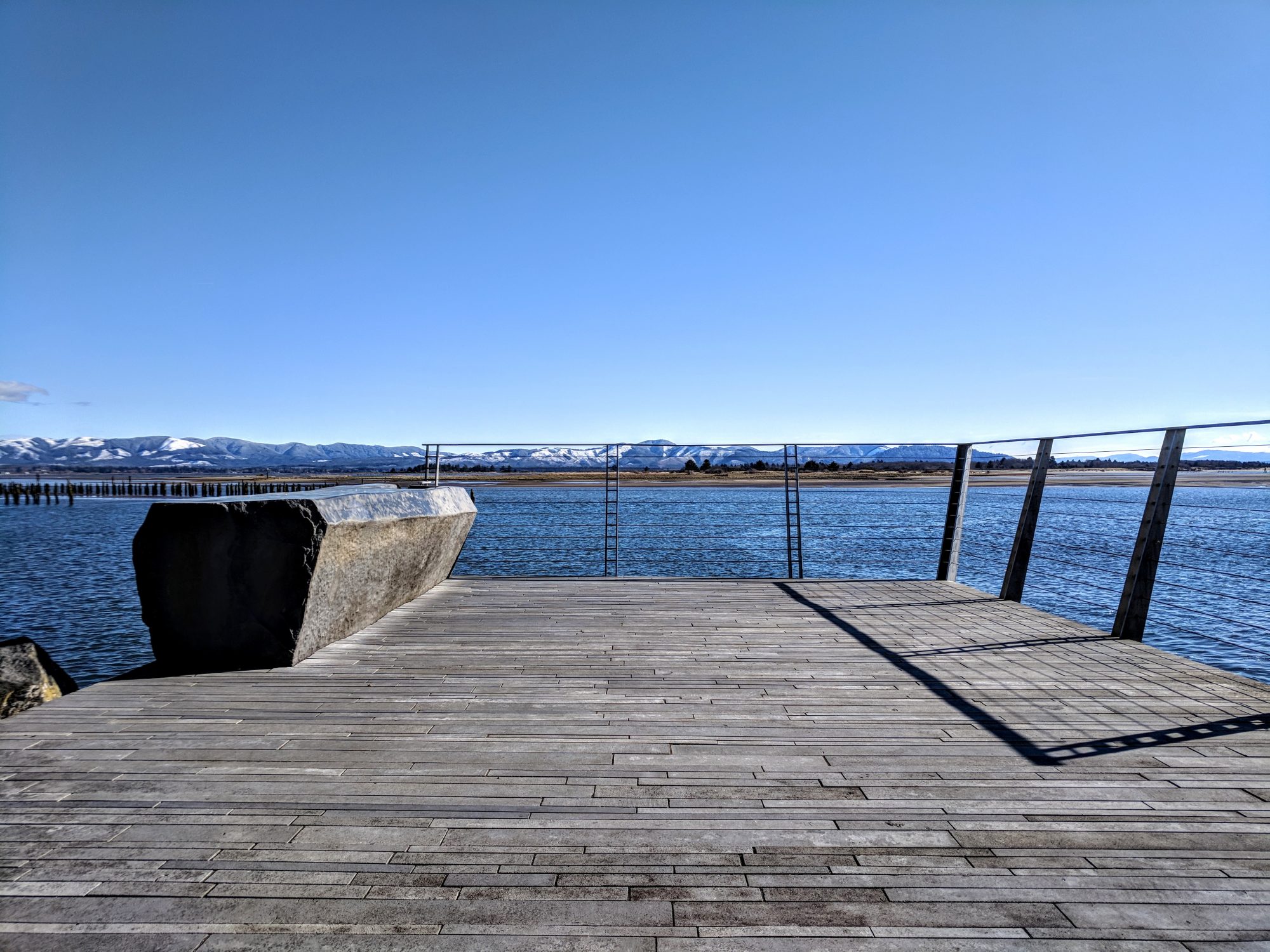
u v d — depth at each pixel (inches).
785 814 73.0
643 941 53.2
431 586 208.7
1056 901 58.1
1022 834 69.0
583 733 96.3
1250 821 71.4
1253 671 294.2
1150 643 341.1
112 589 502.9
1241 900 58.2
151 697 110.7
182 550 124.4
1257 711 104.7
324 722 99.9
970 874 62.1
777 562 498.9
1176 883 60.7
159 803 74.9
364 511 144.0
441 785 79.7
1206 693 113.5
